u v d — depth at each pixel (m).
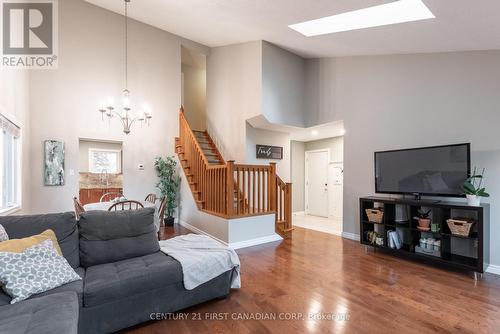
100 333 1.93
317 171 7.37
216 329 2.07
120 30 5.59
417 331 2.03
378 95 4.38
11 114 3.63
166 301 2.21
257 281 2.93
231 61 5.79
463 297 2.56
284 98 5.33
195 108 8.02
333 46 4.32
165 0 4.16
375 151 4.37
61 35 4.98
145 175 5.84
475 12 2.46
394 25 3.02
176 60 6.27
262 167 4.68
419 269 3.28
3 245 1.90
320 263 3.50
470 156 3.30
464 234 3.07
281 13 3.46
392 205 3.95
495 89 3.25
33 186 4.68
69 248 2.32
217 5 3.76
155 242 2.69
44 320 1.43
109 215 2.60
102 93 5.38
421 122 3.88
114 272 2.16
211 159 5.95
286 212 5.04
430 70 3.80
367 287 2.78
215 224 4.45
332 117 5.07
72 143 5.06
